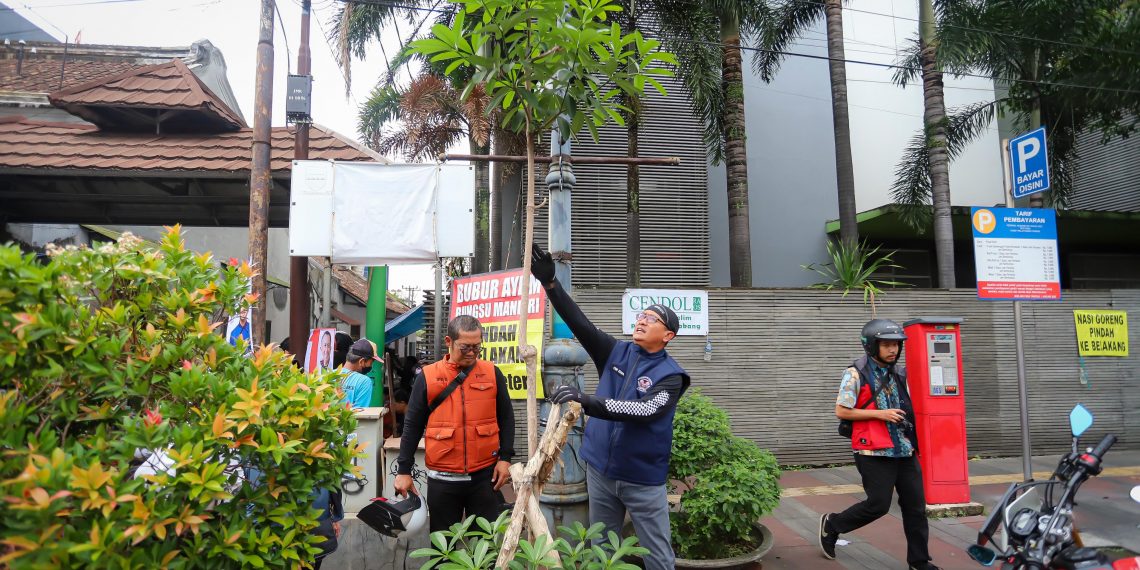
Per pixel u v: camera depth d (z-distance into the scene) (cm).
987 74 1127
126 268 212
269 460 209
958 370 556
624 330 714
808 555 457
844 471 731
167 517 174
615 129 1139
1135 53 962
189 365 206
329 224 586
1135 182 1353
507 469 350
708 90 948
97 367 192
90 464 171
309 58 761
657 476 294
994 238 546
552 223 442
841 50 1039
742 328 750
